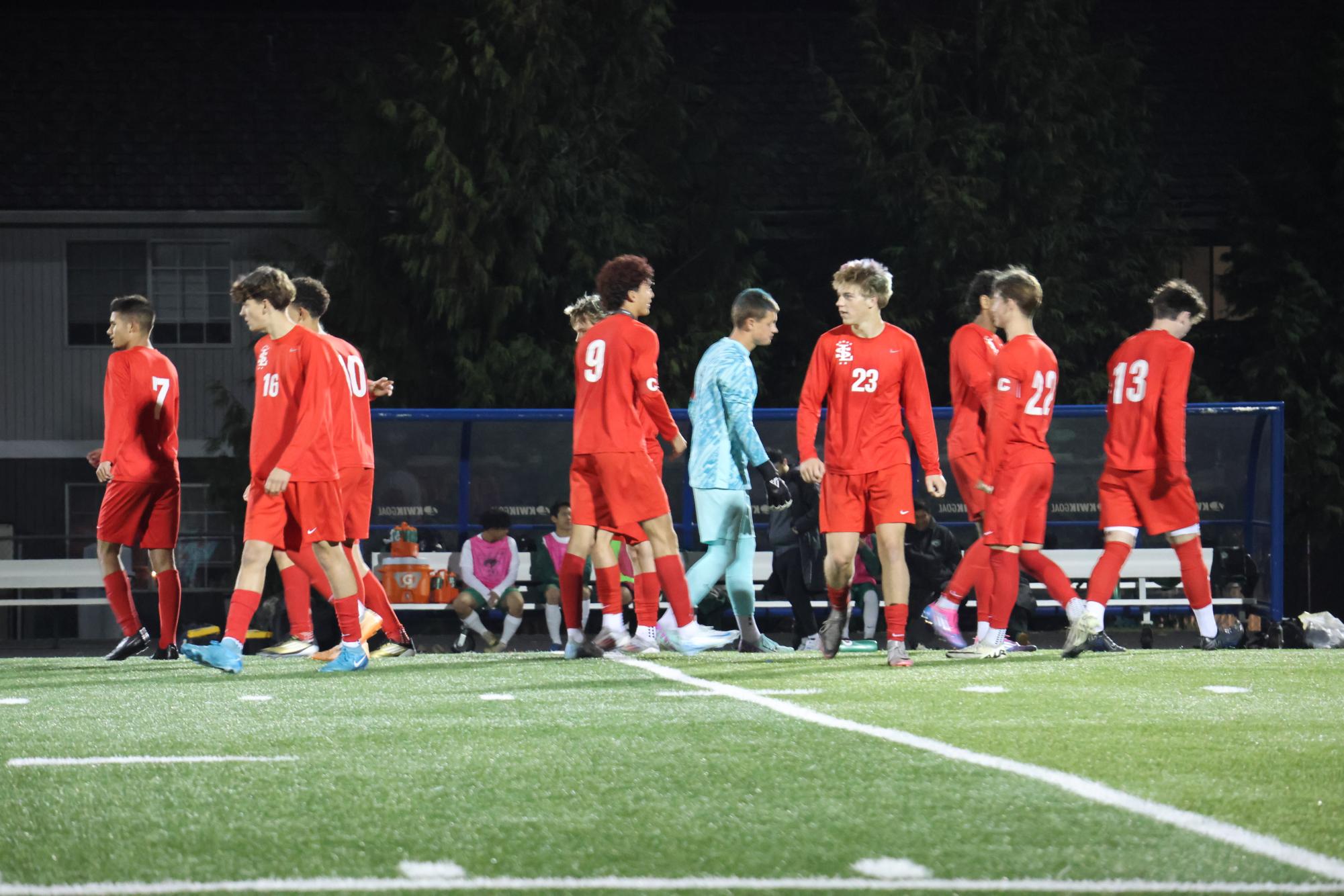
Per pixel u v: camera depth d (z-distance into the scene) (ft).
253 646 151.23
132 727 72.95
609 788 56.29
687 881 43.01
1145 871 43.91
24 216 296.92
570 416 178.09
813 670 98.68
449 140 249.34
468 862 45.42
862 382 102.06
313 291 114.32
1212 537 190.19
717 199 269.23
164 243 304.91
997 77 259.80
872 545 168.96
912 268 258.37
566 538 176.35
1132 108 269.44
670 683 90.53
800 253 295.28
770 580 185.98
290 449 100.68
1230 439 186.91
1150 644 187.11
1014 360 109.40
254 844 47.85
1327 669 97.60
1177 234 271.69
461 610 170.81
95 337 304.91
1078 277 257.96
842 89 321.73
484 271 244.83
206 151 307.58
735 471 120.88
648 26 260.01
